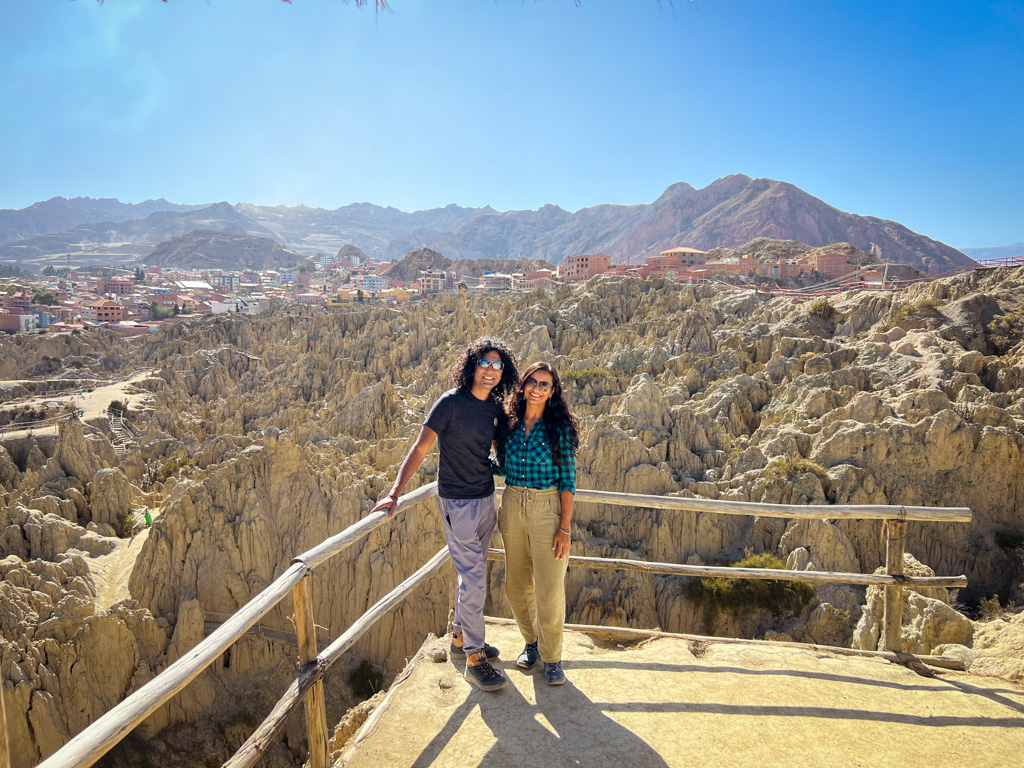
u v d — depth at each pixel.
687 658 5.36
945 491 26.48
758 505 5.47
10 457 48.44
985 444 26.20
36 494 39.12
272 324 106.12
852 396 34.78
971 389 30.92
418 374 68.25
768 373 41.88
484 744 4.27
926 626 9.95
